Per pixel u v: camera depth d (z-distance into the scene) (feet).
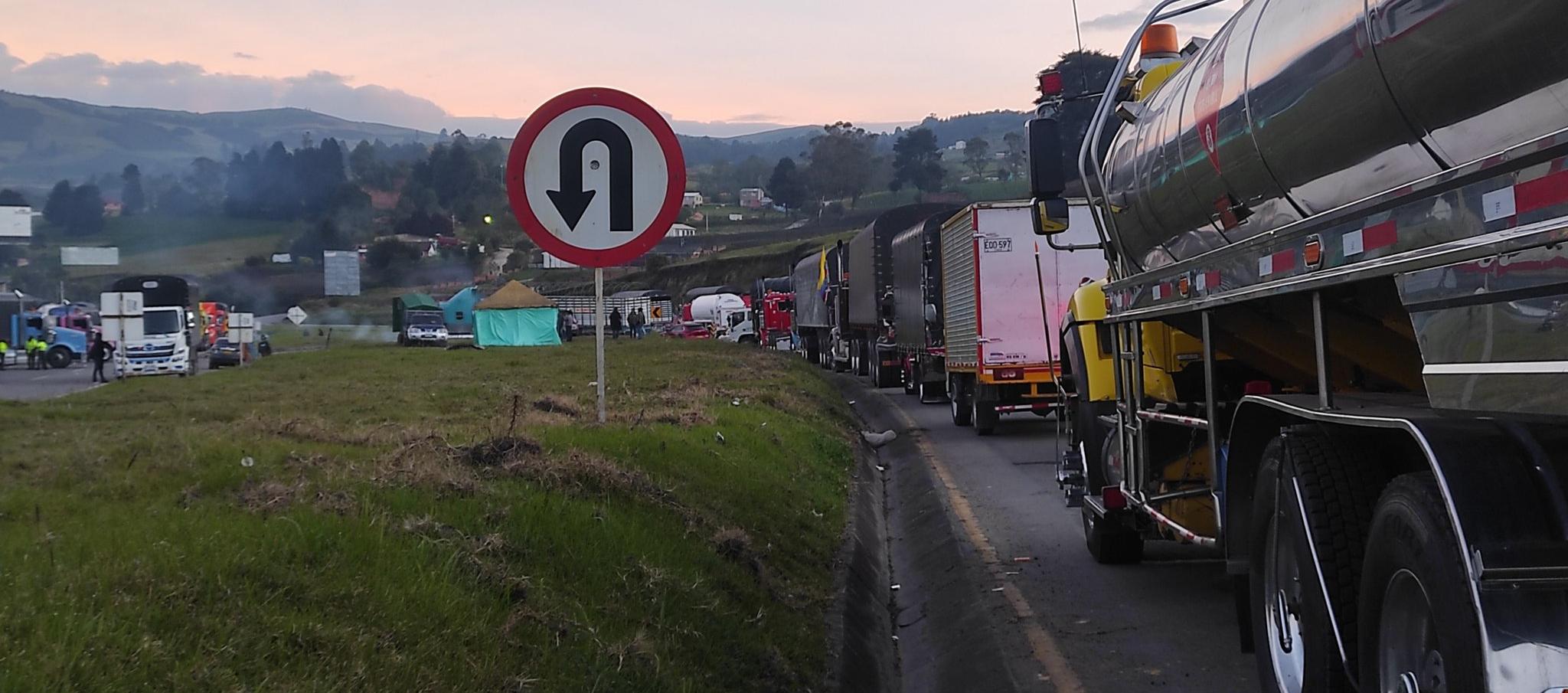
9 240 360.28
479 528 19.63
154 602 14.12
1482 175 11.12
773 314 207.21
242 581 15.20
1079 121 28.96
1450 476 11.67
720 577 22.40
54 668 11.89
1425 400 15.16
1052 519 39.09
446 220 430.20
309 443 29.66
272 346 221.46
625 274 423.64
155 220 412.98
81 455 25.57
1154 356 25.89
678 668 17.71
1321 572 14.88
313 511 18.90
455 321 266.77
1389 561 13.19
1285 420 17.66
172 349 135.64
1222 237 19.97
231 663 13.16
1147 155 23.45
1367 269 13.64
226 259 372.58
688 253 432.25
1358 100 14.06
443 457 24.89
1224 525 19.84
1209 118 19.39
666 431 36.37
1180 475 25.59
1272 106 16.65
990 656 24.00
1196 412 24.45
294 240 392.88
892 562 35.81
